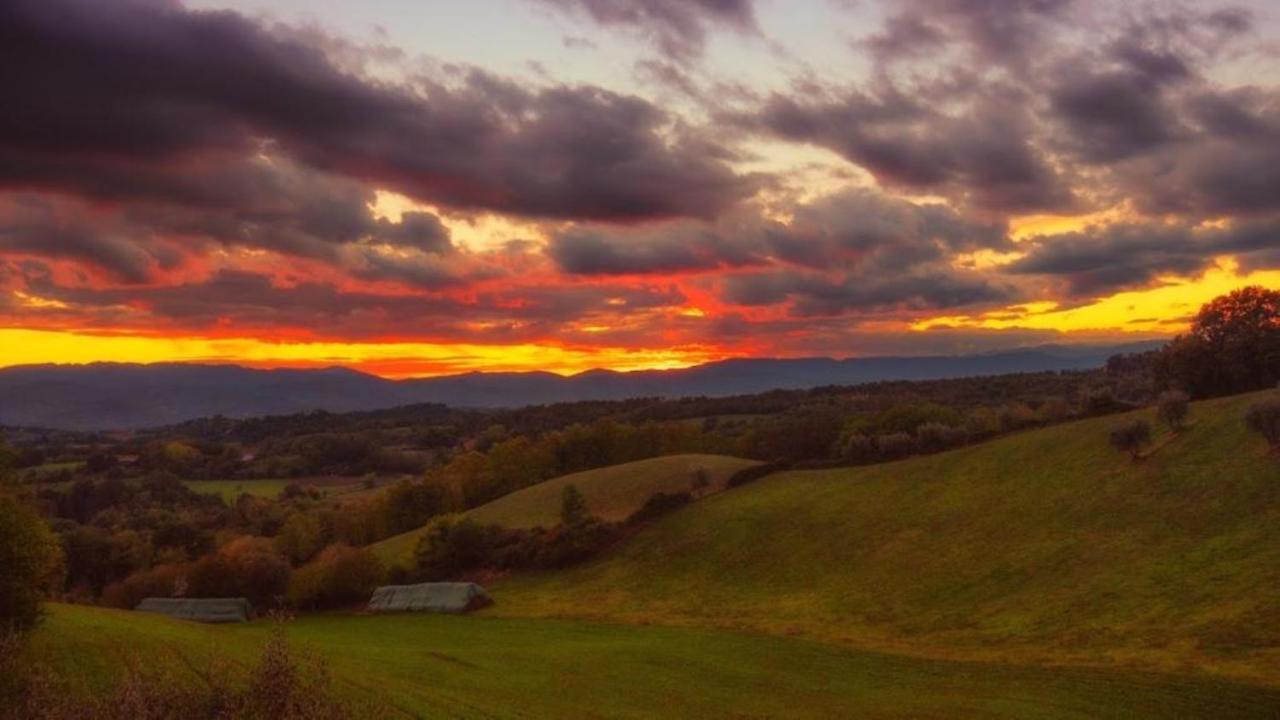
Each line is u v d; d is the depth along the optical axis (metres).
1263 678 41.38
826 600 72.56
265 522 147.00
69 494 176.75
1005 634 56.62
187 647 47.75
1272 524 57.44
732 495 105.38
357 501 158.62
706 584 83.88
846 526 86.62
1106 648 50.06
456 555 105.62
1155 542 61.97
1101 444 82.06
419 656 59.72
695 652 61.22
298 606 100.06
